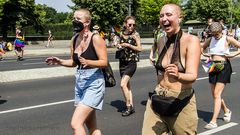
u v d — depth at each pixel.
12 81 12.38
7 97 9.66
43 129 6.78
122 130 6.80
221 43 6.95
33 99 9.44
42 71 14.23
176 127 3.95
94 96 4.87
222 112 8.35
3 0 38.44
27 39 43.88
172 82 3.90
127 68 7.78
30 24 44.34
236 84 12.48
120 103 9.10
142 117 7.76
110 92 10.53
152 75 14.45
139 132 6.69
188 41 3.78
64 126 7.00
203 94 10.51
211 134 6.65
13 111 8.13
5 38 41.59
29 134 6.46
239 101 9.62
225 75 6.98
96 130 5.23
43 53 28.48
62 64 5.15
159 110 3.92
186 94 3.88
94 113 5.16
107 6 36.34
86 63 4.82
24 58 24.42
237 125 7.28
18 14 41.38
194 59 3.74
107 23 36.59
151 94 4.07
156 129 4.01
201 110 8.55
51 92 10.44
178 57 3.81
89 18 4.98
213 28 6.92
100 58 4.90
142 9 49.31
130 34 7.75
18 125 7.03
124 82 7.80
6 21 41.50
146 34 58.59
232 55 6.93
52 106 8.66
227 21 56.50
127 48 7.71
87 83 4.90
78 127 4.73
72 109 8.39
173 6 3.81
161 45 3.97
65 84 11.91
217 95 7.05
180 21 3.84
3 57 25.38
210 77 7.11
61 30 49.62
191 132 3.96
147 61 18.89
